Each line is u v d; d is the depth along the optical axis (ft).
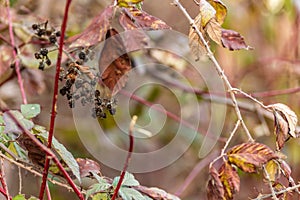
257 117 6.19
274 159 4.59
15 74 5.63
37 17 5.60
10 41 5.54
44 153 4.52
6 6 5.62
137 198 4.49
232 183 4.56
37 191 5.74
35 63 5.45
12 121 4.38
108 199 4.50
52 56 5.36
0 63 5.54
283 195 4.64
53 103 4.26
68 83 4.45
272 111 4.63
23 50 5.49
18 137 4.55
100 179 4.55
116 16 4.52
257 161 4.54
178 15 6.13
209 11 4.60
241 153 4.56
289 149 6.05
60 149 4.48
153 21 4.53
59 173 4.57
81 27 5.68
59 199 5.93
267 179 4.55
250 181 6.01
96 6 5.71
